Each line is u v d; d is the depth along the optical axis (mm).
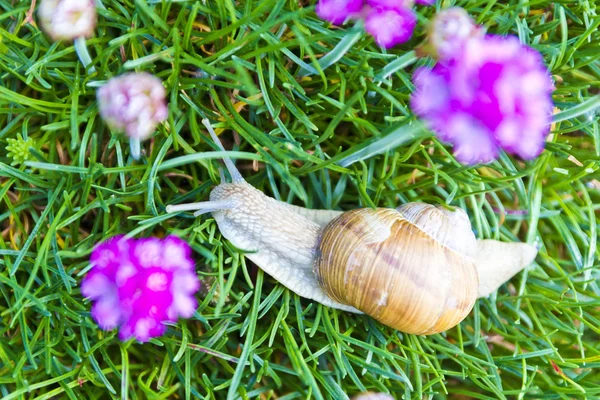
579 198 230
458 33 192
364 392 208
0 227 213
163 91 195
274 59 207
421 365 211
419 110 190
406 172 222
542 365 225
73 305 206
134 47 203
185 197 211
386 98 209
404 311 205
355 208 223
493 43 184
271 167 215
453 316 207
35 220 208
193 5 196
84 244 205
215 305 212
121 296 190
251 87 190
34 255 207
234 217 208
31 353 199
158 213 209
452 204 222
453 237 208
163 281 189
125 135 203
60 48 204
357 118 205
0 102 201
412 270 203
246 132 207
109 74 201
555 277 229
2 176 207
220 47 206
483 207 228
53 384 209
